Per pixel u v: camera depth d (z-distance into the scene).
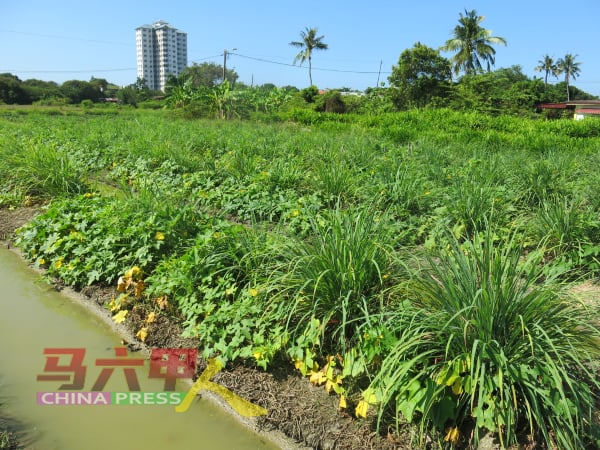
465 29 45.38
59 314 5.39
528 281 3.50
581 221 5.85
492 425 3.02
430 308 3.68
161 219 5.86
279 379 3.96
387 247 4.44
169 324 4.79
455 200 6.83
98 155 12.48
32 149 9.51
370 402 3.39
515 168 8.61
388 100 40.41
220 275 4.93
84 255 5.96
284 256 4.61
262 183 8.43
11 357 4.55
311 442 3.43
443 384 3.19
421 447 3.20
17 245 6.92
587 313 3.51
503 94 43.97
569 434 3.03
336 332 4.05
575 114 41.81
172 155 10.78
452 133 18.78
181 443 3.55
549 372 3.09
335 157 10.25
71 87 79.12
